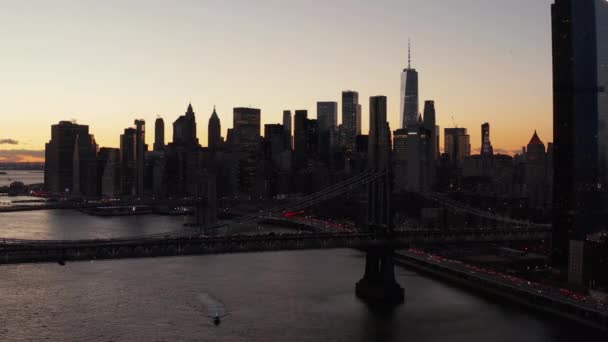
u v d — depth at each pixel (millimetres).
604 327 161375
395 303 185625
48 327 152250
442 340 147125
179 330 150375
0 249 148750
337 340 144500
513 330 157625
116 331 149125
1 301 180500
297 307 176625
